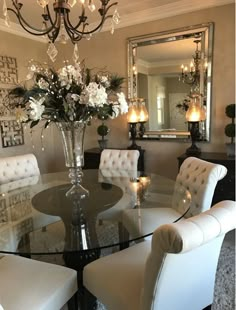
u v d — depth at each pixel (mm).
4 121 3756
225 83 3098
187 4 3127
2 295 1201
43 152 4434
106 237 1473
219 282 1926
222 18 3010
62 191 2125
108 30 3785
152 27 3475
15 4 1748
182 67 3361
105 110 1789
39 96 1600
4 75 3734
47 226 1593
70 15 3414
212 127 3248
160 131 3631
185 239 823
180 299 1141
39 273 1363
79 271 1632
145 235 1504
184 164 2338
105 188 2193
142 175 2613
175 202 1907
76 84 1702
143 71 3633
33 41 4152
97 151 3742
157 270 974
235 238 2590
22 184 2363
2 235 1521
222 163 2812
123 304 1213
